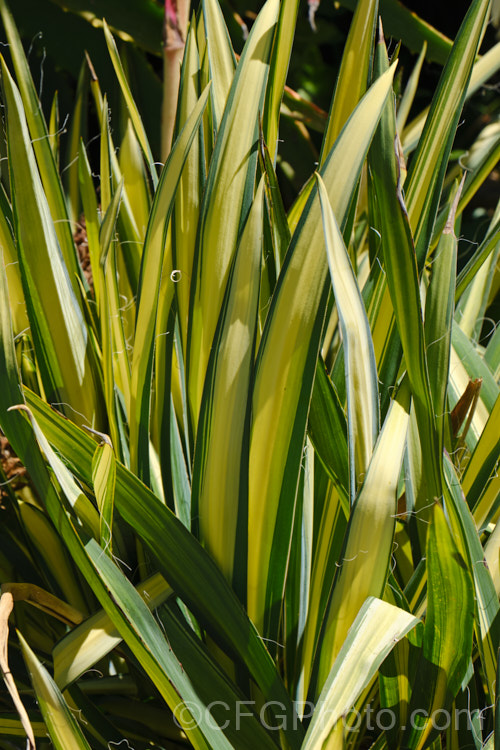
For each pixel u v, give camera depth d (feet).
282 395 3.99
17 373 4.00
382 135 4.05
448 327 4.16
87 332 4.50
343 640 4.03
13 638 4.76
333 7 11.52
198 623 4.31
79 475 4.22
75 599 4.82
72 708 4.33
